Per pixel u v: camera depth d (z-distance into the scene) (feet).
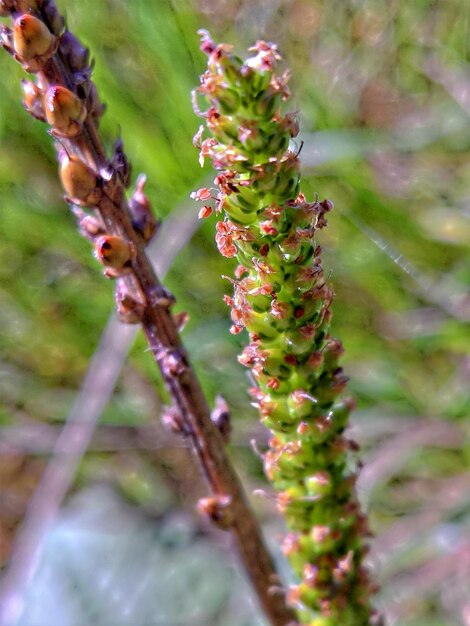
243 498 0.31
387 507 0.60
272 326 0.28
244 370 0.63
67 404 0.70
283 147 0.25
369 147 0.64
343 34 0.68
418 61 0.69
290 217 0.26
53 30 0.26
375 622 0.31
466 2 0.69
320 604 0.31
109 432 0.68
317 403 0.29
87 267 0.67
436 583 0.54
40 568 0.58
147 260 0.29
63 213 0.66
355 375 0.63
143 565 0.59
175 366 0.29
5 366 0.70
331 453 0.30
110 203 0.28
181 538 0.61
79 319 0.69
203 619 0.55
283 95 0.25
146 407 0.67
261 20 0.66
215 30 0.65
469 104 0.66
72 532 0.61
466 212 0.63
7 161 0.65
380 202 0.63
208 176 0.60
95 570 0.58
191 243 0.63
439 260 0.63
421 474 0.61
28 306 0.68
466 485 0.59
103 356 0.57
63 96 0.26
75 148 0.27
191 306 0.64
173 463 0.68
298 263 0.27
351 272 0.63
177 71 0.61
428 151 0.65
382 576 0.56
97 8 0.62
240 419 0.65
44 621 0.55
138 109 0.61
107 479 0.68
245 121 0.25
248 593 0.56
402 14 0.69
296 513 0.30
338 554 0.31
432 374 0.63
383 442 0.61
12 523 0.70
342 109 0.67
